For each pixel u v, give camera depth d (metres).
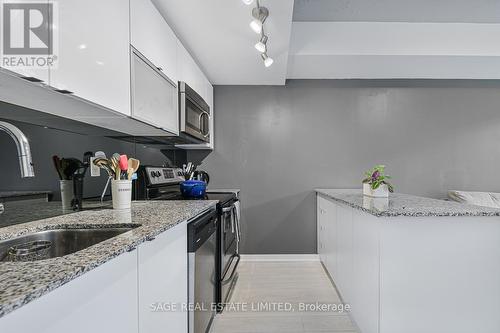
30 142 1.26
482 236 1.47
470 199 3.16
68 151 1.48
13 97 1.08
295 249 3.45
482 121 3.45
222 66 2.81
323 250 3.06
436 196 3.44
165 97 1.88
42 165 1.32
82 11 1.08
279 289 2.55
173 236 1.27
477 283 1.47
